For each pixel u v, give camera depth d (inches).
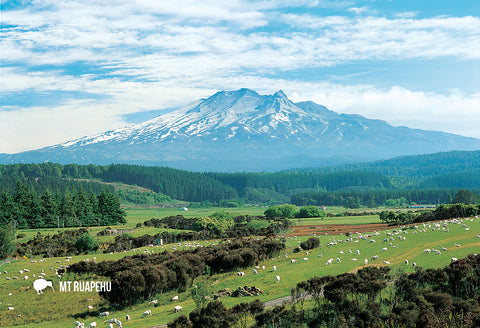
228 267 3336.6
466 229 3735.2
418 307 1688.0
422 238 3545.8
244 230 6382.9
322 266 2950.3
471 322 1542.8
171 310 2391.7
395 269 2497.5
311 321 1812.3
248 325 1870.1
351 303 1857.8
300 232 5930.1
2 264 3826.3
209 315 1839.3
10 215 7421.3
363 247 3526.1
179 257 3275.1
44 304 2701.8
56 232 6771.7
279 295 2310.5
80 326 2153.1
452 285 1962.4
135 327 2062.0
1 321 2426.2
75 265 3442.4
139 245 5447.8
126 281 2637.8
